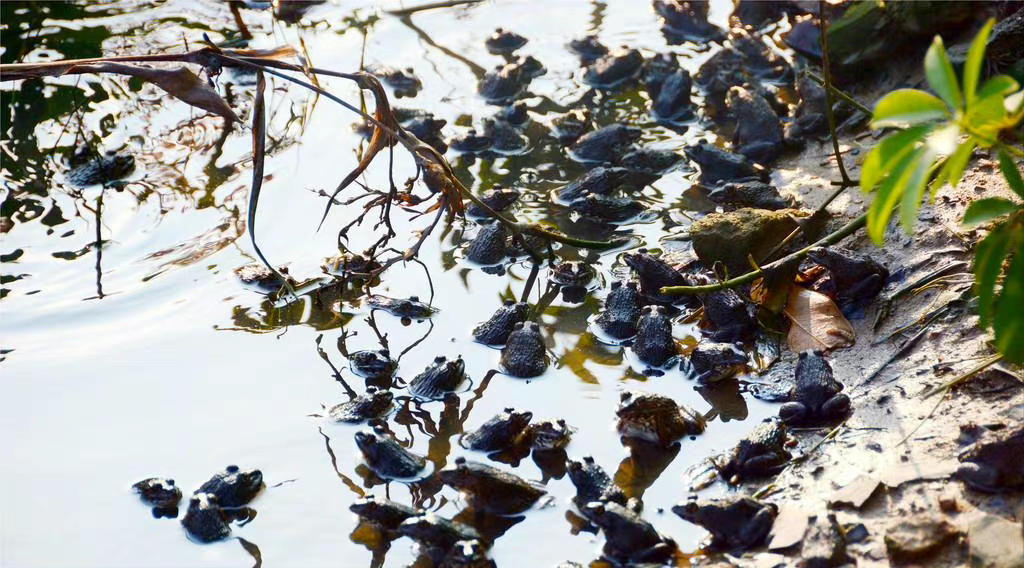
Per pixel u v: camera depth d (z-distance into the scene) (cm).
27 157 1005
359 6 1325
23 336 763
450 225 921
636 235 893
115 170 973
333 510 605
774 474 613
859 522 548
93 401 698
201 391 710
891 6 1009
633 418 644
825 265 751
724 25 1266
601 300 816
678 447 651
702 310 791
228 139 1045
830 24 1106
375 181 977
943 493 554
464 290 836
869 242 791
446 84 1150
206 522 585
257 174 749
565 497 612
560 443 654
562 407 692
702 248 812
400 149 1034
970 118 423
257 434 668
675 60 1142
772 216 802
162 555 572
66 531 589
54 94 1115
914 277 737
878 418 632
